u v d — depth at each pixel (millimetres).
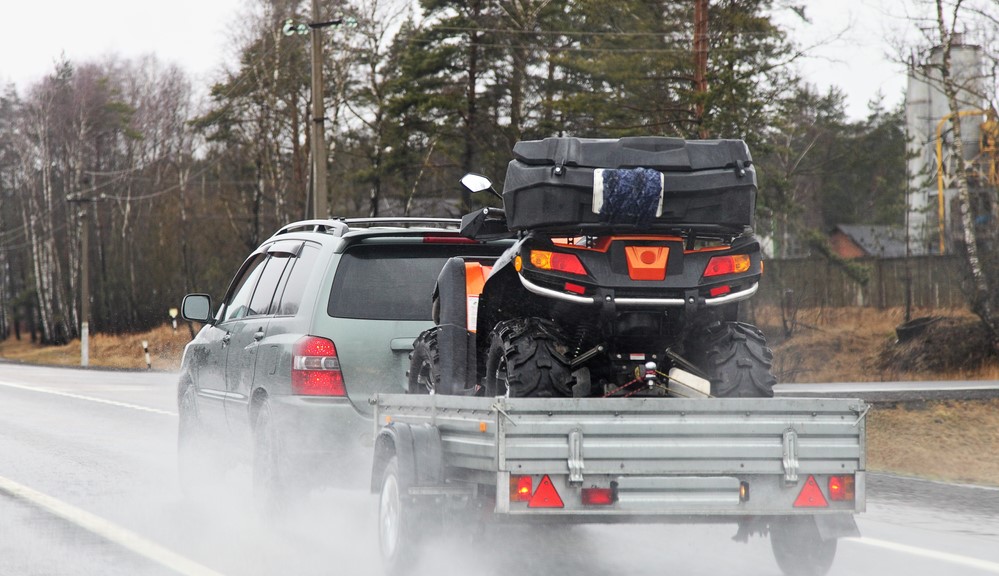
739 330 7457
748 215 7223
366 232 8844
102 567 7613
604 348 7328
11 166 96750
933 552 7965
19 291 110875
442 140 50656
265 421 9047
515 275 7590
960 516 9594
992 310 33781
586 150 7137
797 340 40375
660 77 33750
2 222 103000
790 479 6336
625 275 7141
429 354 8078
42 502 10516
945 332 35406
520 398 6062
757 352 7324
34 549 8258
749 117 33812
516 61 47438
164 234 76188
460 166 51062
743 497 6297
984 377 32438
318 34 31344
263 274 10352
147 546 8367
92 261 89062
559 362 7094
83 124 83750
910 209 48531
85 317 55969
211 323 11195
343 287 8789
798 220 43156
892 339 38031
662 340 7359
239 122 65438
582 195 7039
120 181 85438
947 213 45781
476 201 50188
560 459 6082
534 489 6062
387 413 7793
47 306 89500
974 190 37000
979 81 36562
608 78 35031
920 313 41094
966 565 7523
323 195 31281
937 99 51125
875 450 18438
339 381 8633
